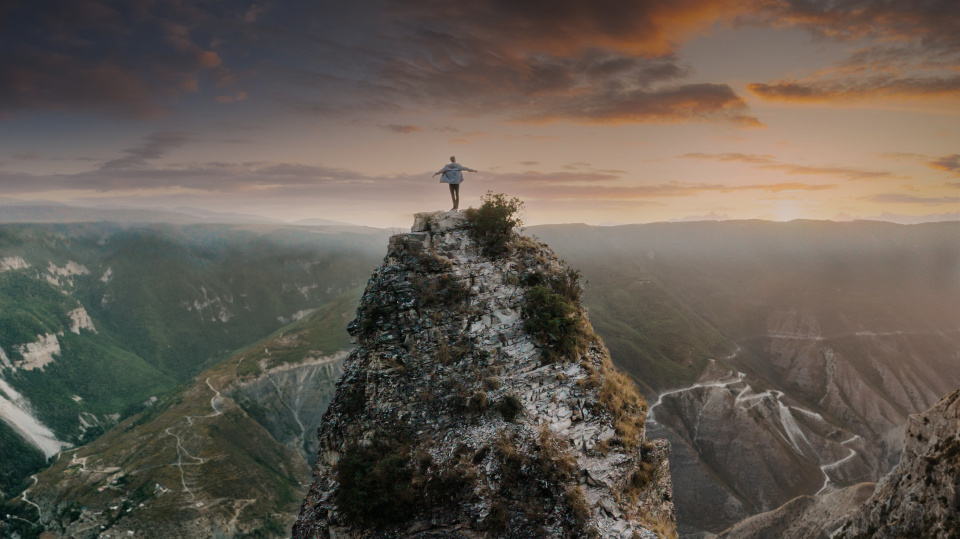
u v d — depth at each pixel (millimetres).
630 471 15070
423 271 19500
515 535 13320
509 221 21078
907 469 45125
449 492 14273
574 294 19953
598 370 17625
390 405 16422
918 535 39000
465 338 17906
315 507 15203
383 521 13906
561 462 14430
